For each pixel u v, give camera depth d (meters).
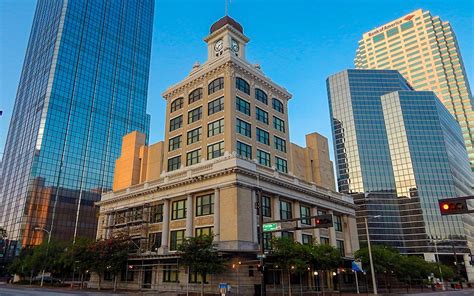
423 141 132.62
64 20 150.00
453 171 131.25
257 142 53.50
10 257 117.69
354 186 132.25
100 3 166.75
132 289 50.03
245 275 40.50
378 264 52.66
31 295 36.53
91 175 142.25
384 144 136.50
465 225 122.56
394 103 140.00
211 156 50.84
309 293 46.47
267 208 47.94
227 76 53.59
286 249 39.81
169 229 49.88
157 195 52.78
